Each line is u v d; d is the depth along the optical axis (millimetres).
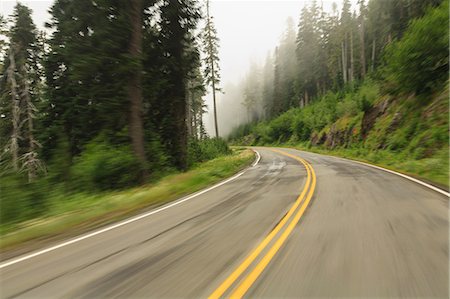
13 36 23062
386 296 3262
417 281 3541
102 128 18391
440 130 16203
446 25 18188
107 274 4340
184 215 7871
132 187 14953
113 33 15492
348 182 11531
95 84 17734
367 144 26062
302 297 3344
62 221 7875
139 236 6195
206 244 5367
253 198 9602
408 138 19625
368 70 56219
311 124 52344
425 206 7039
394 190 9320
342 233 5410
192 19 20844
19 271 4754
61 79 20797
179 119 22422
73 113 20172
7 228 8086
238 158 26656
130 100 15953
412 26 20469
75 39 17344
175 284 3867
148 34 19219
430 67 18953
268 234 5676
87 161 14812
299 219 6582
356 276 3744
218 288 3678
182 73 21500
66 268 4699
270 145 70000
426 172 12523
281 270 4055
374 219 6188
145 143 19359
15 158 21500
